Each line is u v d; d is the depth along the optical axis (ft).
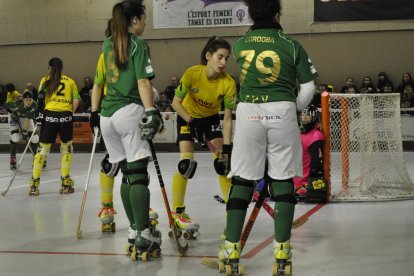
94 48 99.76
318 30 92.02
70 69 100.83
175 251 25.09
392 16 89.92
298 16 92.48
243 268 21.31
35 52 101.71
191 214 34.30
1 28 102.17
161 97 90.17
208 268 22.27
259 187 37.04
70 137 44.04
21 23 101.35
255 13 20.61
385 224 30.76
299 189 38.37
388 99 41.09
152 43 98.12
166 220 32.32
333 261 23.24
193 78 26.35
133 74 22.70
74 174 56.70
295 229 29.68
